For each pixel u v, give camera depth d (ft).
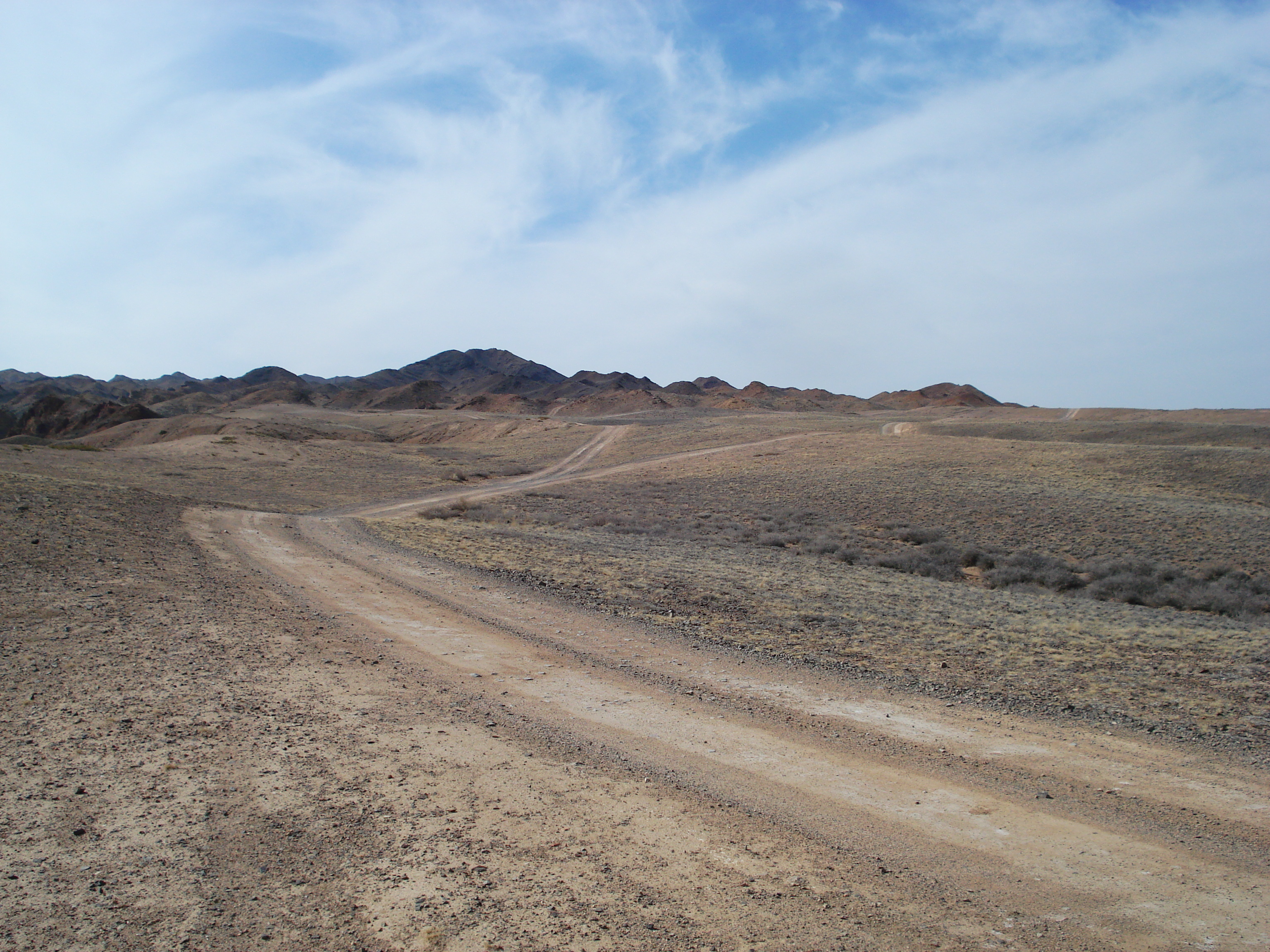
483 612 47.70
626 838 18.15
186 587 47.78
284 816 18.49
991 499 139.54
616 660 36.70
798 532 126.62
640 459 264.93
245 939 13.50
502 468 249.55
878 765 23.67
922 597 63.00
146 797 19.13
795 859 17.42
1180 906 15.76
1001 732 27.07
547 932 14.06
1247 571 95.30
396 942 13.58
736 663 36.65
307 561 67.15
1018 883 16.60
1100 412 497.05
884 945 13.97
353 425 481.87
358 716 26.45
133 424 428.56
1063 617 55.62
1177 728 27.53
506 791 20.65
